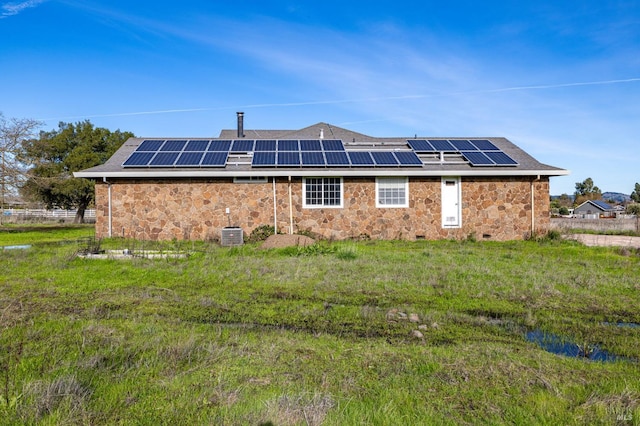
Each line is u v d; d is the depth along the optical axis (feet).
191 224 46.88
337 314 18.12
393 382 11.19
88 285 23.34
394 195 48.78
